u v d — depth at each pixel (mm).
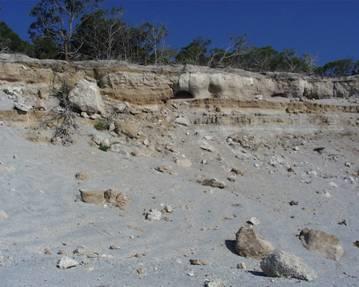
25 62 17672
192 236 9688
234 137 19328
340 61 36781
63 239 8477
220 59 33156
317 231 10172
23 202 9758
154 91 19750
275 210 12500
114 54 29672
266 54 36438
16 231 8375
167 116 19250
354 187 16297
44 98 17078
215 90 21438
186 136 18297
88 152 14359
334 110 22625
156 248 8789
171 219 10555
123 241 8898
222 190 13297
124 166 13883
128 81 19250
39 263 7016
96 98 17203
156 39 30797
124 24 30438
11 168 11391
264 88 23141
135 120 18188
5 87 16875
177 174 14469
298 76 24297
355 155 19797
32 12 28719
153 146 16594
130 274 6746
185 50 33438
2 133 13859
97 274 6609
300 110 21984
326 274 8117
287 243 9938
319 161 18875
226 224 10648
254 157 18156
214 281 6414
